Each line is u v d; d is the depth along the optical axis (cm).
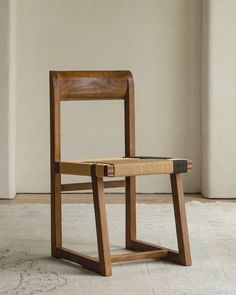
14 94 504
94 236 349
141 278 263
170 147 518
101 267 267
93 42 513
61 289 247
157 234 352
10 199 487
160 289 248
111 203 462
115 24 513
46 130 516
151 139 518
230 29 486
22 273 271
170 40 514
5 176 488
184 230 284
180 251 285
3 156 486
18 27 512
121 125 517
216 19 486
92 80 304
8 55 483
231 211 427
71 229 368
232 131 491
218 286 252
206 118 496
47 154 518
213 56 488
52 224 299
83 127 516
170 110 517
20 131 516
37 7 511
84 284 254
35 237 344
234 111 490
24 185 518
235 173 492
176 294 242
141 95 516
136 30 514
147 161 277
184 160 282
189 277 265
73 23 512
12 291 244
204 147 503
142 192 520
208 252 308
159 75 516
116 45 514
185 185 522
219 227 371
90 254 308
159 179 520
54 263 288
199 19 513
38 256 302
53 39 512
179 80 516
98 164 265
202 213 418
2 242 332
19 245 325
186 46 514
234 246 321
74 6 511
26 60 513
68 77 298
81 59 513
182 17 514
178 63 515
